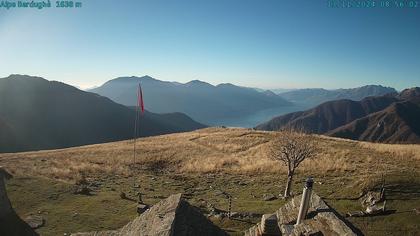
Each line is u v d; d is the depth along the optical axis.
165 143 70.06
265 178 37.16
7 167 36.78
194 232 11.52
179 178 40.34
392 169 33.41
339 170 36.31
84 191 29.77
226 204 26.86
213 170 44.75
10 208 20.94
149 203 27.30
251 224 20.81
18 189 28.75
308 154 29.86
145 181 37.84
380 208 20.69
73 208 25.14
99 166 45.78
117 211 24.86
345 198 25.42
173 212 11.88
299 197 14.00
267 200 28.02
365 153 46.00
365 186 26.02
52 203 26.28
